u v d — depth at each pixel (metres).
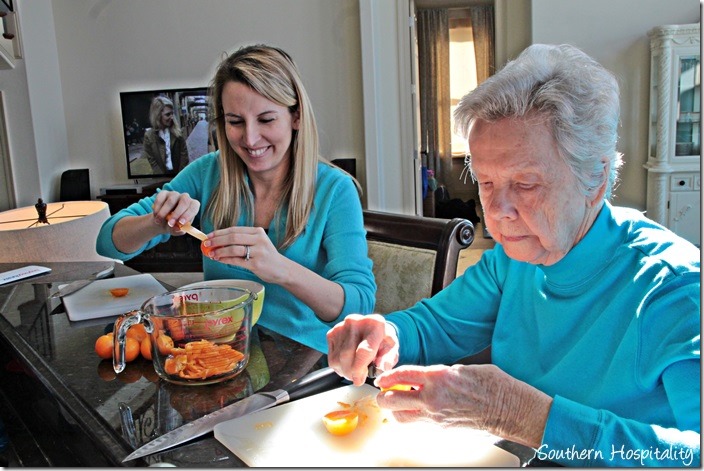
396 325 1.12
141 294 1.38
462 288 1.18
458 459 0.72
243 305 0.95
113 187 4.81
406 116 4.59
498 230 0.88
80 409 0.87
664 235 0.88
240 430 0.79
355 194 1.54
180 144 4.93
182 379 0.92
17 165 4.57
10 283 1.60
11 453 1.02
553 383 0.91
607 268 0.89
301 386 0.91
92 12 4.91
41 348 1.11
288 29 4.73
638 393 0.80
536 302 0.99
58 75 4.97
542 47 0.86
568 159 0.81
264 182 1.55
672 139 4.31
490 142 0.83
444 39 7.85
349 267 1.42
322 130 4.79
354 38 4.64
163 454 0.75
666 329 0.78
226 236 1.22
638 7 4.28
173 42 4.88
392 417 0.81
